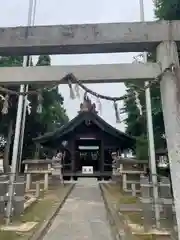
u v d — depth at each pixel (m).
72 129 19.73
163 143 11.84
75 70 4.54
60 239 5.49
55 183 14.91
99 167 21.52
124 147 20.84
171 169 4.15
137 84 5.56
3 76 4.55
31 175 12.53
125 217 6.95
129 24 4.65
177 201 4.02
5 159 19.56
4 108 4.81
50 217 7.01
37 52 4.82
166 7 9.30
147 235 5.43
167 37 4.58
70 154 21.09
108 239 5.51
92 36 4.58
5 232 5.68
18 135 7.96
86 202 9.70
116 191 12.05
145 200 6.12
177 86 4.34
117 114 4.74
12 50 4.75
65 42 4.58
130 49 4.78
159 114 10.93
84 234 5.83
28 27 4.70
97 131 20.81
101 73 4.53
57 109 26.92
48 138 19.39
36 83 4.62
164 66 4.48
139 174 11.62
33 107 19.80
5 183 6.80
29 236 5.36
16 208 6.78
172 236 5.32
